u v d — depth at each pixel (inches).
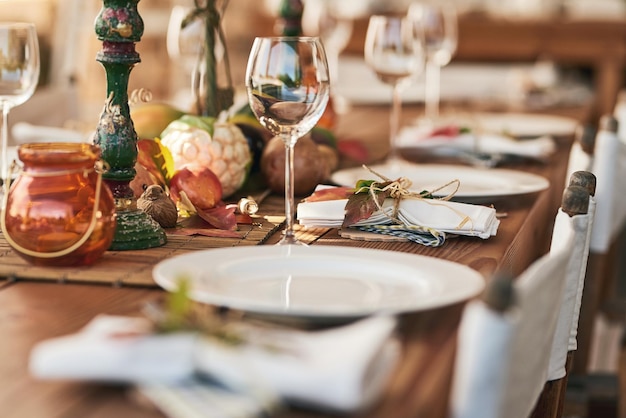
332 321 32.9
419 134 87.0
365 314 31.9
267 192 62.9
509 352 26.0
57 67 115.3
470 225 48.3
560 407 51.5
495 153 80.4
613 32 179.0
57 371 26.1
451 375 30.3
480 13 191.6
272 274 40.0
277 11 78.9
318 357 25.9
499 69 176.2
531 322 31.3
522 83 134.0
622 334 96.7
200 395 25.3
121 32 46.0
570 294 46.4
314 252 42.1
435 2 201.8
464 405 26.3
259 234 49.9
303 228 51.9
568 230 40.8
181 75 224.5
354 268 40.4
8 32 58.9
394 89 77.1
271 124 45.9
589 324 80.5
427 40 106.4
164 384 26.0
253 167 64.1
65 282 40.4
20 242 41.7
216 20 66.6
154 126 61.7
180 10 92.8
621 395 98.7
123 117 46.8
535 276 30.9
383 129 99.8
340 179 62.7
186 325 27.2
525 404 34.0
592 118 161.8
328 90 46.0
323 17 118.3
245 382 25.0
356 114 115.6
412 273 38.9
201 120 58.4
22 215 41.5
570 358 50.8
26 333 33.4
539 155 79.7
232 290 37.3
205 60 66.4
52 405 26.6
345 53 180.4
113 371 26.0
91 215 42.3
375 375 26.0
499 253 46.2
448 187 63.0
